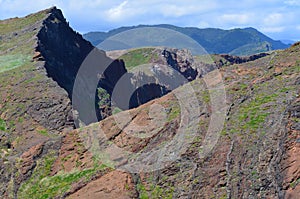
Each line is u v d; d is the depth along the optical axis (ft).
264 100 69.21
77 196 67.72
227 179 60.75
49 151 80.94
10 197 77.25
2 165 84.38
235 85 75.36
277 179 57.82
